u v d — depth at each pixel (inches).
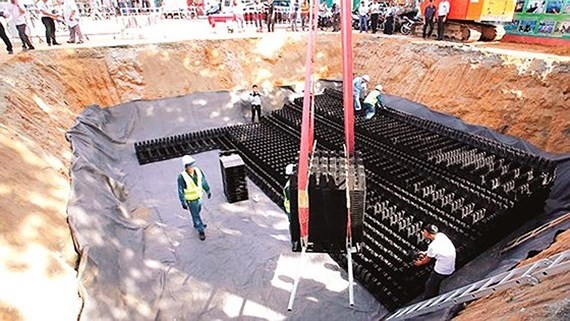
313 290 230.5
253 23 740.0
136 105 480.4
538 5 487.2
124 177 368.8
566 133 348.2
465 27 522.3
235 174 316.5
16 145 252.4
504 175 307.3
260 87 571.8
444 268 192.1
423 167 349.1
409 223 263.1
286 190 241.0
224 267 249.9
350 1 143.3
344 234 166.1
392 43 579.8
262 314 214.7
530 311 107.3
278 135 443.5
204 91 526.6
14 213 199.0
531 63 396.5
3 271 165.8
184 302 222.4
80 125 385.4
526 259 208.5
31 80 375.2
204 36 594.6
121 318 197.3
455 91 464.4
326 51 635.5
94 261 211.6
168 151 424.5
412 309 174.1
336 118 473.7
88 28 614.5
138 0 701.3
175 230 288.2
